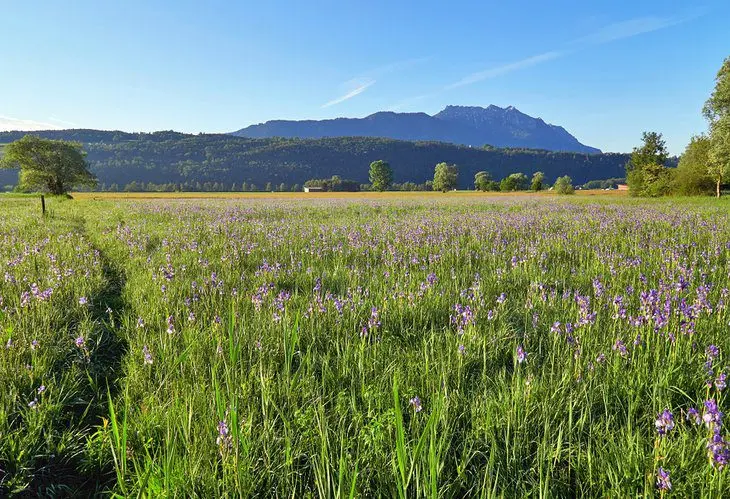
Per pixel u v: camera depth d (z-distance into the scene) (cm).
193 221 1892
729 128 4131
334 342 468
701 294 482
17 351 435
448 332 479
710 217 1670
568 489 265
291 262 895
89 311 617
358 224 1719
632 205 2970
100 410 383
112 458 312
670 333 404
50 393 375
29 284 688
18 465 301
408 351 454
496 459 288
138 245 1112
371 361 417
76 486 299
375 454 286
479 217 1898
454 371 392
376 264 912
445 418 307
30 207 2867
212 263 915
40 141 7938
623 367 384
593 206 2852
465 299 600
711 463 240
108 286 780
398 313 550
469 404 345
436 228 1457
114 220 1975
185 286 696
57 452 319
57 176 7988
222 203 4019
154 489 254
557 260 936
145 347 416
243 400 344
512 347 455
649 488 241
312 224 1722
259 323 510
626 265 798
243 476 262
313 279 759
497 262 906
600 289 581
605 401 326
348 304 556
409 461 266
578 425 313
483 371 385
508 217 1861
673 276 698
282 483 267
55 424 351
